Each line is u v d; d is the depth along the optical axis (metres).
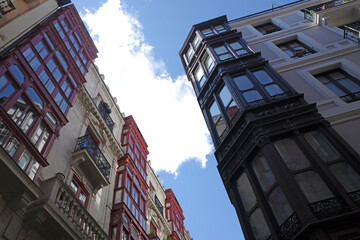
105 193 19.78
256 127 9.63
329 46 14.50
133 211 21.48
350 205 6.60
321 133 8.91
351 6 17.02
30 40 15.23
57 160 15.80
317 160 7.99
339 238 6.14
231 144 10.85
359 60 12.64
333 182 7.27
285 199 7.76
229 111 12.19
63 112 16.45
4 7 14.47
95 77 26.09
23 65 13.60
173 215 35.72
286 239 7.06
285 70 13.22
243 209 9.34
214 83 14.05
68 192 12.91
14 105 12.42
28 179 10.60
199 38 18.78
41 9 18.66
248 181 9.56
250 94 11.66
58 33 18.42
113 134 23.66
